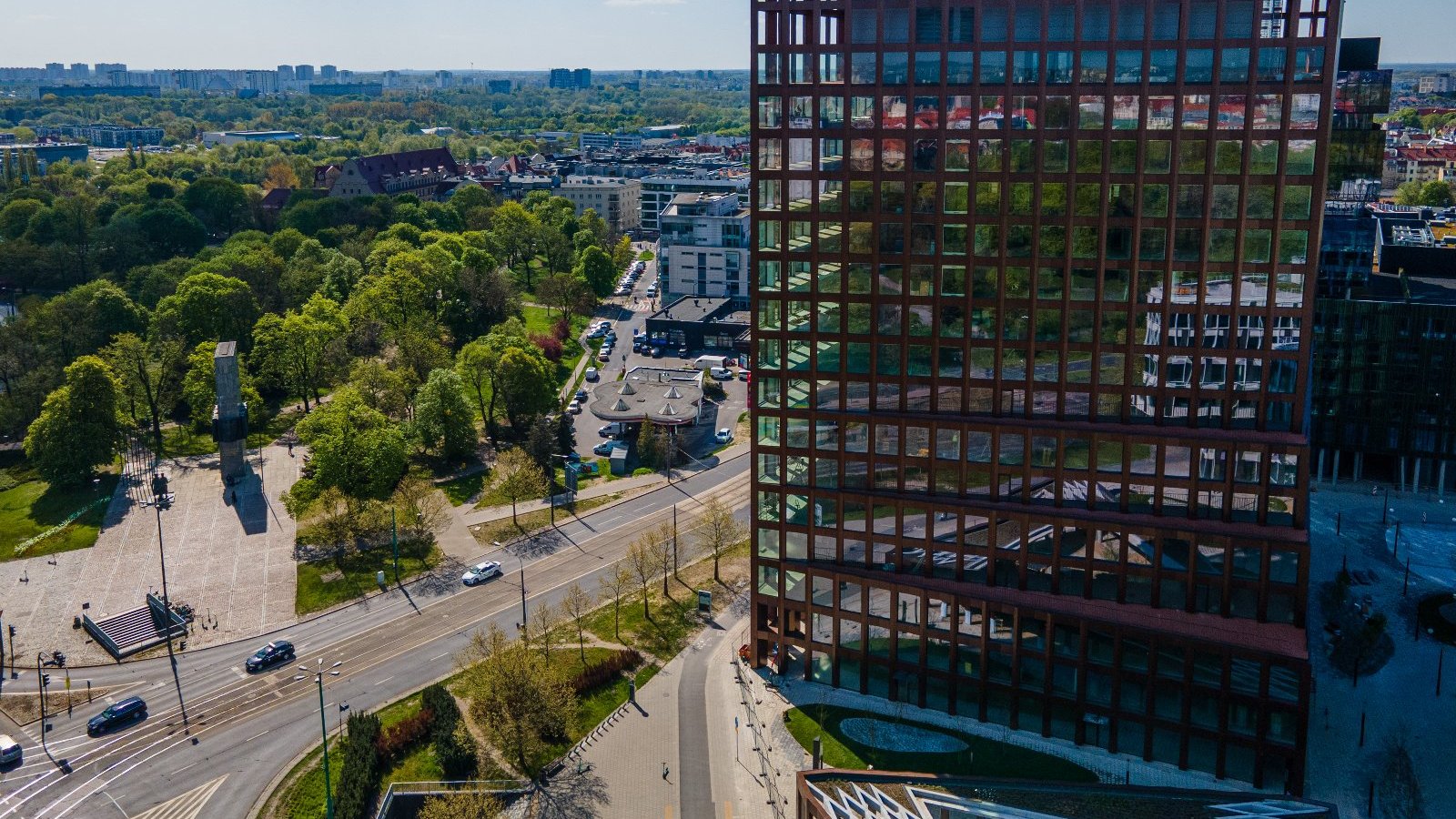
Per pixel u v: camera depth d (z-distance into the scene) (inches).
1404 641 5260.8
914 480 4628.4
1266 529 4222.4
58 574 6092.5
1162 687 4173.2
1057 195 4296.3
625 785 4261.8
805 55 4404.5
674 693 4896.7
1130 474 4347.9
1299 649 4023.1
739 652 5167.3
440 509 6658.5
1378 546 6240.2
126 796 4239.7
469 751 4372.5
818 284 4579.2
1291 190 4111.7
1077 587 4421.8
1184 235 4227.4
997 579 4537.4
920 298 4493.1
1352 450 6988.2
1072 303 4370.1
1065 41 4190.5
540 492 7076.8
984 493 4549.7
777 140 4493.1
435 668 5147.6
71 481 7317.9
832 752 4379.9
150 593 5718.5
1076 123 4227.4
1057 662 4330.7
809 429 4697.3
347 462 6628.9
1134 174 4217.5
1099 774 4197.8
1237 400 4328.3
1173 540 4242.1
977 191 4360.2
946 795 3754.9
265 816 4133.9
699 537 6560.0
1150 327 4330.7
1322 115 4025.6
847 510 4692.4
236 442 7337.6
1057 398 4461.1
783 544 4825.3
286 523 6771.7
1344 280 7613.2
